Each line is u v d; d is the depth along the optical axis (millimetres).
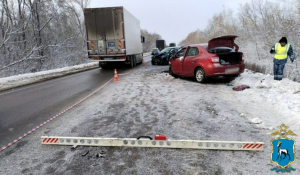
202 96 6500
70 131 4223
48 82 11406
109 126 4391
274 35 12922
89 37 14305
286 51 7309
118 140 3488
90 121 4746
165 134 3885
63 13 23156
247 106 5316
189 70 9102
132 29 16453
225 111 5020
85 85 9688
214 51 8055
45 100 7102
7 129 4559
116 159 3119
